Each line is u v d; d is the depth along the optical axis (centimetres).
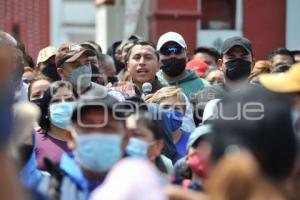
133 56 1247
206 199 548
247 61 1234
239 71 1231
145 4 2389
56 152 952
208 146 589
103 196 572
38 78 1231
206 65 1623
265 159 516
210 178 530
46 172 851
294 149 526
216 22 2358
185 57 1337
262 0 2336
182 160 850
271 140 517
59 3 3766
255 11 2338
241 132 523
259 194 502
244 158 502
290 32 2336
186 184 793
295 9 2333
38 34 3684
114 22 2847
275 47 2342
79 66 1052
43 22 3691
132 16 2366
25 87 1182
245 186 495
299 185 545
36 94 1111
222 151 527
